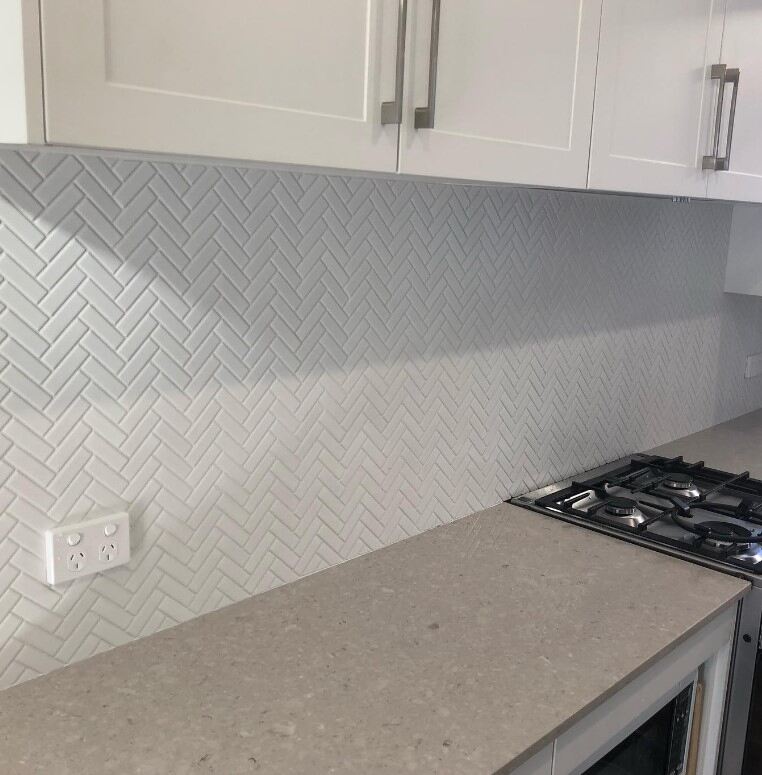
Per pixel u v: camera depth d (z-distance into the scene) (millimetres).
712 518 1975
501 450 2023
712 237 2682
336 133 1020
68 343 1217
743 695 1690
